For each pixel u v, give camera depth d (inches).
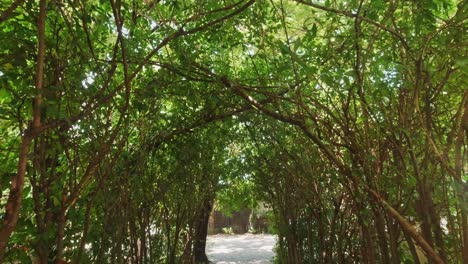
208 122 174.9
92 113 121.3
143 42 141.5
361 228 175.8
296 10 142.2
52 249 137.0
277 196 249.8
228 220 824.3
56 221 131.2
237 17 135.9
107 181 150.2
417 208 130.4
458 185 109.0
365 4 118.4
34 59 113.7
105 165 141.0
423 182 122.2
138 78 152.0
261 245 626.2
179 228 220.7
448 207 126.8
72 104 113.6
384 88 119.3
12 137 142.9
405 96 123.9
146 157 172.4
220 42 155.8
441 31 113.8
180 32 114.7
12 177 122.6
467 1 106.0
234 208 305.9
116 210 164.2
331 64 126.5
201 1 131.1
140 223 200.5
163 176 202.5
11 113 119.1
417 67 109.9
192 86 158.7
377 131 126.0
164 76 142.4
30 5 110.2
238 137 225.0
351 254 206.5
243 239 706.8
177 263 227.9
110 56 141.8
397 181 126.9
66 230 137.9
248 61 179.8
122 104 144.1
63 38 118.1
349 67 130.6
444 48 111.9
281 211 254.7
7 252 126.3
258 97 159.0
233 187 283.0
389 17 117.9
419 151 129.0
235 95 159.2
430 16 115.2
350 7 122.6
